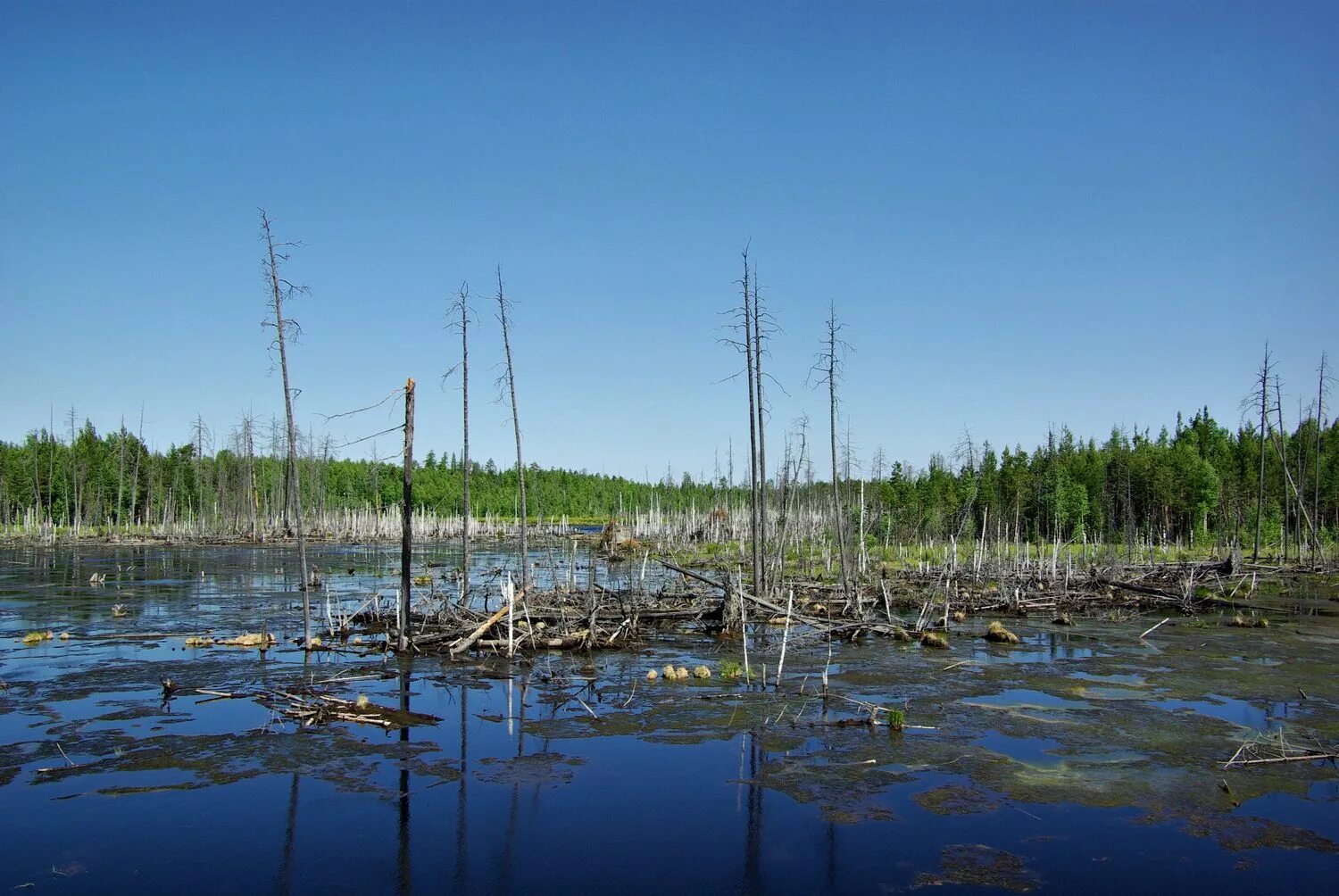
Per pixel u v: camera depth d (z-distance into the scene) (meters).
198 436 92.06
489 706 19.38
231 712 18.50
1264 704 19.77
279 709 18.61
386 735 17.03
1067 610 36.66
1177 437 106.44
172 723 17.62
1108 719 18.39
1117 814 13.20
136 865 11.30
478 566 56.09
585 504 130.00
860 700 19.95
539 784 14.36
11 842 11.95
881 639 29.42
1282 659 25.34
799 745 16.55
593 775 14.82
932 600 33.91
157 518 105.88
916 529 61.31
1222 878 11.06
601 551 65.12
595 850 11.86
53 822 12.65
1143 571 46.62
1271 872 11.24
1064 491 71.81
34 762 15.17
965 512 50.12
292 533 90.31
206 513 104.12
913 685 21.70
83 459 99.88
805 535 58.34
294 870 11.17
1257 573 45.03
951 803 13.62
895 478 80.31
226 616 33.16
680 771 15.02
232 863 11.36
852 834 12.41
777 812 13.22
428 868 11.25
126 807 13.23
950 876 11.12
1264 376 53.50
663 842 12.13
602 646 27.19
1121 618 34.66
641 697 20.30
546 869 11.26
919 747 16.44
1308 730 17.59
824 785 14.37
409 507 26.31
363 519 97.81
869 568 48.38
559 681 21.83
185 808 13.20
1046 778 14.75
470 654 25.58
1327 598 40.75
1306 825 12.78
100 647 26.25
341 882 10.88
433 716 18.48
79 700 19.45
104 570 52.66
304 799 13.62
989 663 24.75
